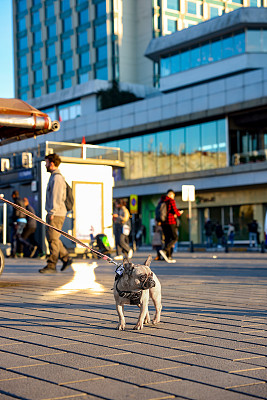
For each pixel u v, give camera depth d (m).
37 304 7.48
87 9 80.62
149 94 67.81
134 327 5.61
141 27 79.25
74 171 19.91
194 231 47.28
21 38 90.81
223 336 5.23
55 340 5.08
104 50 78.75
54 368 4.00
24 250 20.73
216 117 46.16
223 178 44.38
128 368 3.99
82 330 5.58
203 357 4.34
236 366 4.04
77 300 7.87
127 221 19.98
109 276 11.83
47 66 86.31
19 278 11.45
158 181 49.38
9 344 4.93
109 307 7.16
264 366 4.04
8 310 6.95
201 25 51.94
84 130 56.97
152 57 57.41
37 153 20.61
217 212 45.94
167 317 6.36
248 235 43.72
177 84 54.47
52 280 10.96
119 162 20.81
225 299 7.92
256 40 49.25
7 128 10.16
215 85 45.72
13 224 20.08
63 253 13.27
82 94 65.44
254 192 43.16
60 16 84.25
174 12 78.56
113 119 54.12
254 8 48.72
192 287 9.62
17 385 3.55
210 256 24.80
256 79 43.00
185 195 26.66
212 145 46.41
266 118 43.41
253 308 7.04
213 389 3.44
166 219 18.45
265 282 10.55
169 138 49.91
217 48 51.34
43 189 19.95
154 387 3.48
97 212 20.25
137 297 5.47
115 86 65.44
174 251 33.31
